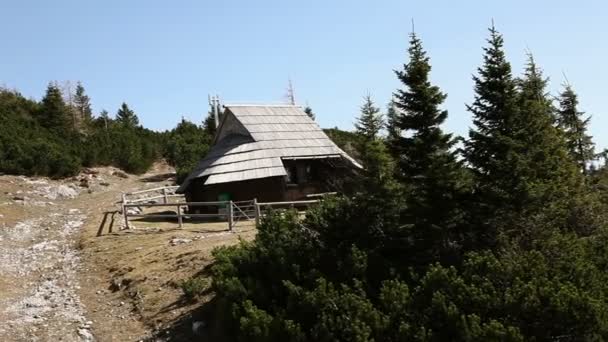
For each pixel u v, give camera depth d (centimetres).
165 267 1742
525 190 1234
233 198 2962
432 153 1341
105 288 1739
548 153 1446
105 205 3441
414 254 1304
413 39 1365
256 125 3203
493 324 878
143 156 5762
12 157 4097
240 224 2392
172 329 1321
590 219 1357
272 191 2947
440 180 1292
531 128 1380
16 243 2448
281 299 1204
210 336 1236
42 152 4250
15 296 1688
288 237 1409
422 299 1027
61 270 1984
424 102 1335
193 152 5625
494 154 1309
